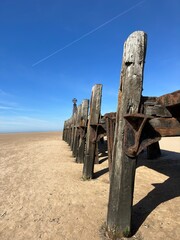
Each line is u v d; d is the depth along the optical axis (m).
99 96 5.98
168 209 3.67
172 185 4.81
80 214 3.75
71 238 3.04
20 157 10.51
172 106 2.69
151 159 7.57
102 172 6.48
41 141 21.91
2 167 8.16
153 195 4.32
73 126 11.77
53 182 5.75
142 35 2.82
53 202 4.36
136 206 3.87
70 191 4.94
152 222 3.28
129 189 2.85
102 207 3.98
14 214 3.91
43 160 9.35
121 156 2.86
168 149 9.88
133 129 2.76
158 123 2.79
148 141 2.77
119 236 2.88
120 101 3.00
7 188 5.43
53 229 3.32
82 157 8.43
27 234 3.22
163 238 2.88
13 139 27.16
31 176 6.54
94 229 3.22
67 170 7.14
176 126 2.84
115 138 2.98
